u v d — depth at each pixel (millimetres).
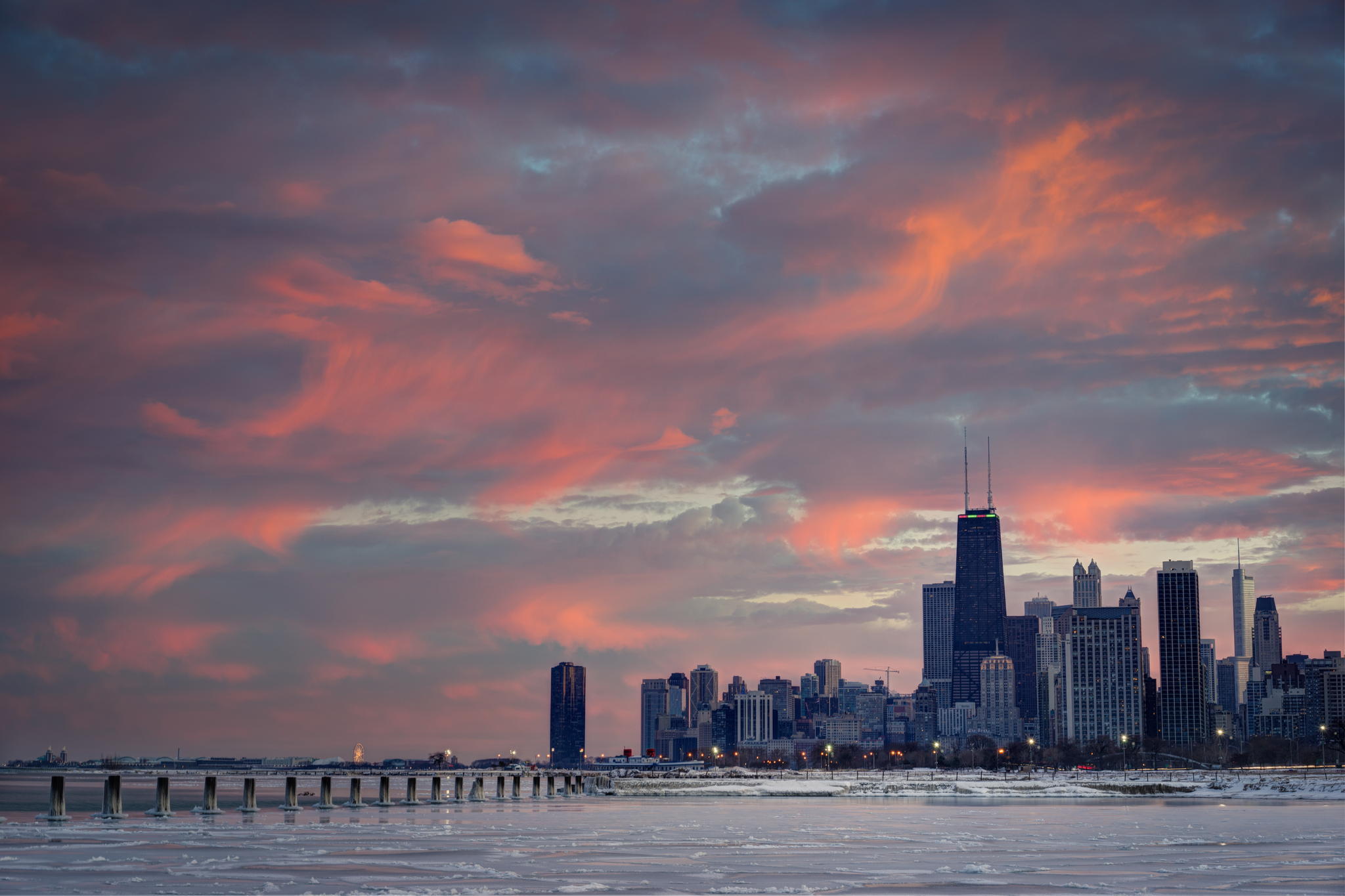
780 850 108875
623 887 79250
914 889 79750
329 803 185625
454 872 87375
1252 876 89000
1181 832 138250
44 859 93000
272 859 95438
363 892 75500
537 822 151250
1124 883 84000
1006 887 81062
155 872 85562
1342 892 79438
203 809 161625
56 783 136250
